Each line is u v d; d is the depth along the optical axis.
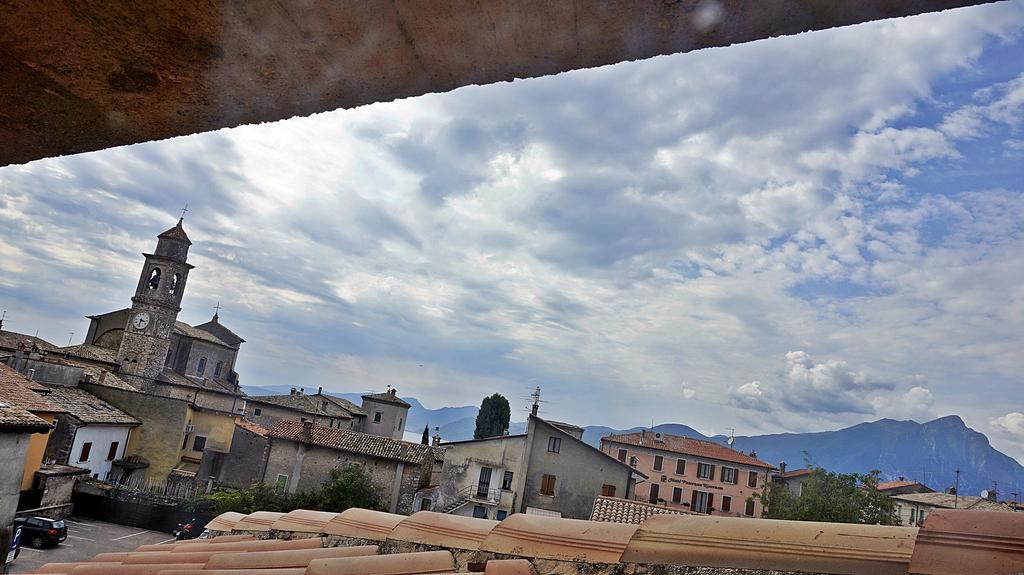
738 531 2.54
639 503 22.39
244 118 2.05
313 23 1.47
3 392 20.80
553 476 34.53
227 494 33.31
